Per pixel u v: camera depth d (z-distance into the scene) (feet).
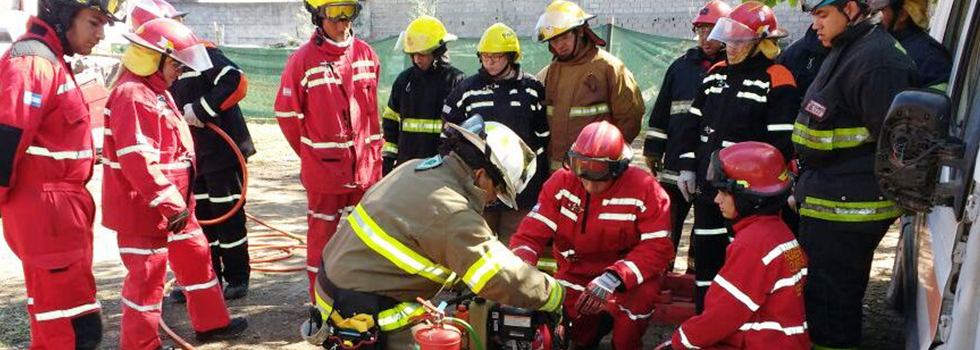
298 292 18.22
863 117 10.59
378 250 9.30
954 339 8.11
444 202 9.12
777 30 13.47
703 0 61.00
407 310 9.52
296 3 74.33
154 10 15.78
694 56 15.99
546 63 44.73
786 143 13.39
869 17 10.71
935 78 12.00
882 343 14.44
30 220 11.64
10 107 10.97
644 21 62.34
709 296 10.26
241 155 16.15
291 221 26.20
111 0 11.90
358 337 9.32
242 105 50.24
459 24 67.46
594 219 12.85
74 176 11.96
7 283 18.90
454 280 9.87
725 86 13.87
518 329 10.18
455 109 16.46
